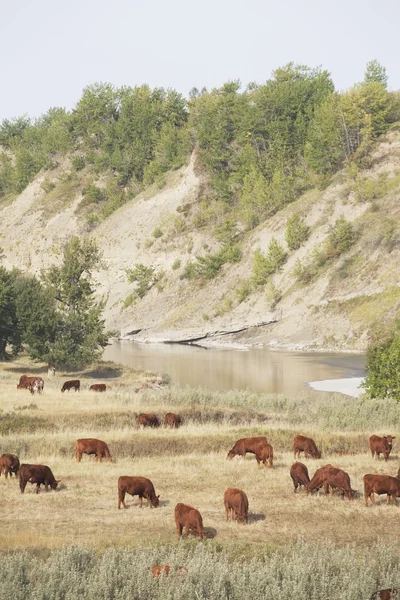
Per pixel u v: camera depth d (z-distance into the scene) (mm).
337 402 44938
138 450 30797
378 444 29156
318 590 14586
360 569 15234
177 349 111625
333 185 141000
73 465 27500
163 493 23344
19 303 71562
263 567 15203
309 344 107062
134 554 16344
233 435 33656
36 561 15539
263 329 118625
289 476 25719
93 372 73875
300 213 140500
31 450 30672
